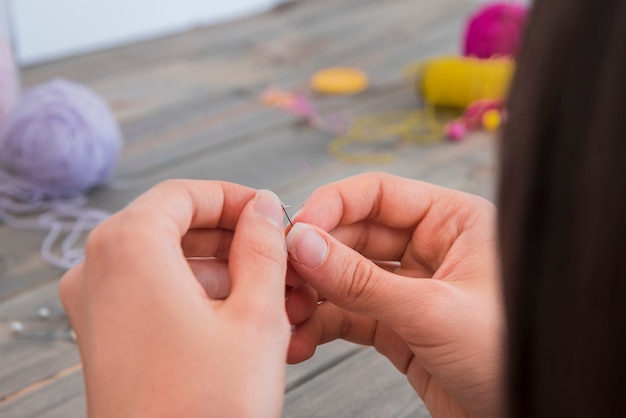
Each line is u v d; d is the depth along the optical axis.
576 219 0.24
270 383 0.41
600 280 0.24
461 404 0.49
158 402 0.40
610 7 0.23
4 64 0.88
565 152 0.24
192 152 0.92
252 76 1.18
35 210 0.80
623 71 0.23
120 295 0.41
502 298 0.29
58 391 0.58
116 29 1.49
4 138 0.80
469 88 1.02
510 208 0.26
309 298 0.51
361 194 0.52
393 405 0.56
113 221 0.42
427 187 0.52
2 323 0.64
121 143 0.89
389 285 0.47
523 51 0.26
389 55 1.28
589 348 0.25
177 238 0.43
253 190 0.48
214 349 0.40
